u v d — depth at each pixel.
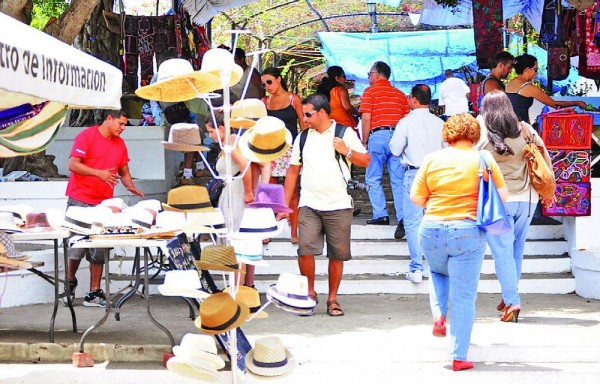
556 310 10.34
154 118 17.58
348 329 9.33
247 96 14.13
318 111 9.93
